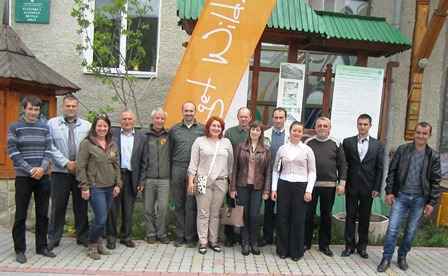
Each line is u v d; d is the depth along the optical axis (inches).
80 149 202.2
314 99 334.3
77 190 218.4
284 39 283.0
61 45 344.2
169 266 202.1
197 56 256.2
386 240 211.2
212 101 256.5
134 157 224.2
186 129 232.1
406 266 212.2
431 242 255.0
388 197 214.1
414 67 286.0
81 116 344.2
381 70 281.7
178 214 231.9
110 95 343.6
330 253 226.5
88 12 334.3
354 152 222.1
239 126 237.3
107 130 205.3
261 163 220.1
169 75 344.8
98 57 313.4
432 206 207.5
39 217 205.0
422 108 345.4
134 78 316.8
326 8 350.3
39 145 196.1
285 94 274.5
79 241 226.5
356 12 352.2
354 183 223.3
